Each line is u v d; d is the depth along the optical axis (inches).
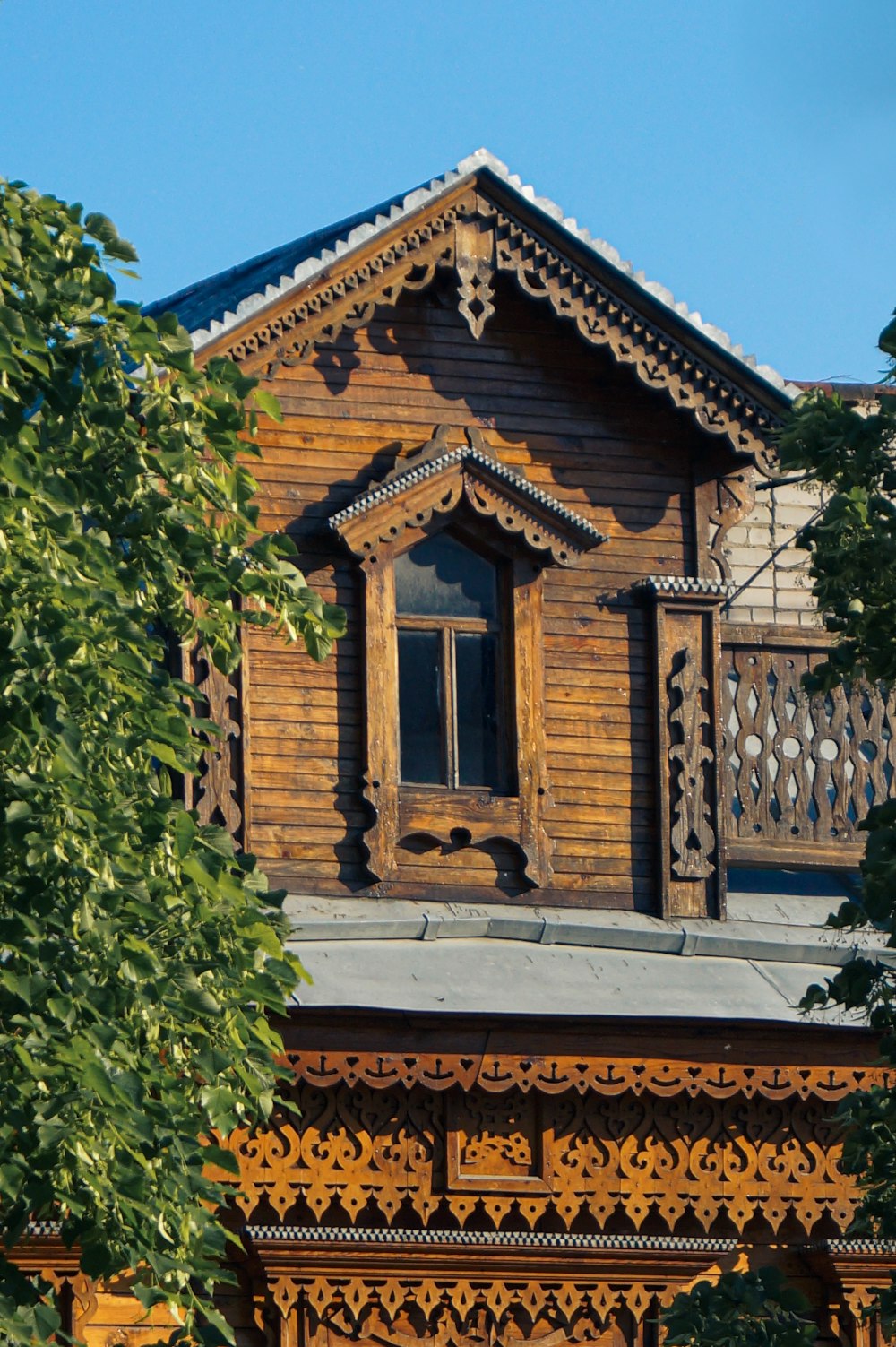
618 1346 1581.0
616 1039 1558.8
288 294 1660.9
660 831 1704.0
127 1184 1024.9
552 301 1727.4
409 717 1688.0
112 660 1059.9
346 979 1549.0
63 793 1018.7
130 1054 1058.1
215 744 1625.2
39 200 1129.4
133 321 1133.1
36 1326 1015.0
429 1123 1549.0
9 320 1053.2
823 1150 1600.6
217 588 1149.1
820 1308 1622.8
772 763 1749.5
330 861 1642.5
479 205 1707.7
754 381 1753.2
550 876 1680.6
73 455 1126.4
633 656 1737.2
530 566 1718.8
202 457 1333.7
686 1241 1589.6
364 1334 1544.0
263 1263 1528.1
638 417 1772.9
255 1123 1471.5
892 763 1765.5
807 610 1893.5
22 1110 1006.4
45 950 1015.6
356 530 1674.5
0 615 1033.5
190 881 1120.8
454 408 1733.5
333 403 1706.4
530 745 1694.1
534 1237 1563.7
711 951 1660.9
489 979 1578.5
